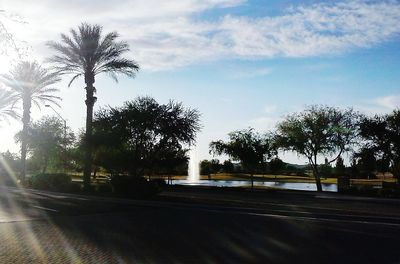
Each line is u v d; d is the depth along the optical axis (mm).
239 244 13852
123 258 11734
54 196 33469
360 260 11766
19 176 59062
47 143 59000
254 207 25219
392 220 20156
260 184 58188
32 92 52531
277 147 46688
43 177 42125
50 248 13094
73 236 15312
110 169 42688
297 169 99125
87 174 39781
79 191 37406
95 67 39625
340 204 28797
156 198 31188
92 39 38688
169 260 11531
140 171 42375
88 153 40000
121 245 13594
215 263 11242
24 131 54344
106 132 39875
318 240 14734
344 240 14805
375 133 43188
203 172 86750
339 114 45125
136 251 12664
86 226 17844
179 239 14727
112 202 28688
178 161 42375
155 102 41125
